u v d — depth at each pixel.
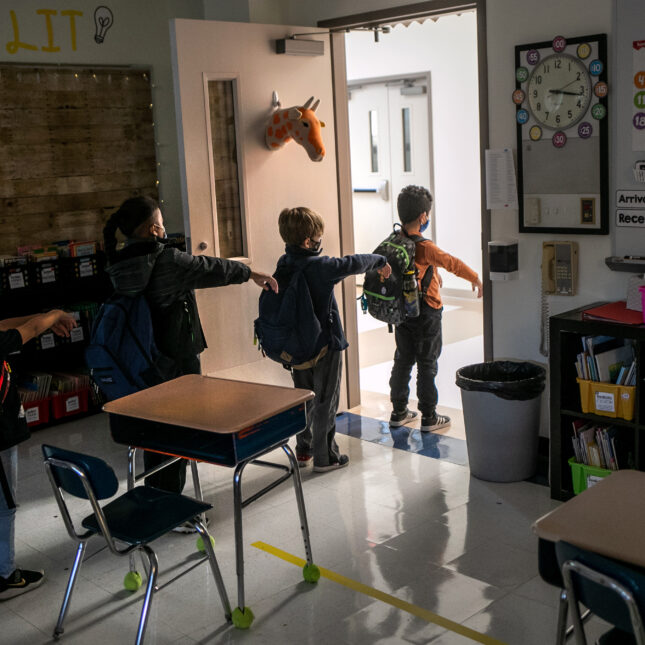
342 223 5.14
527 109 4.08
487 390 3.98
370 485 4.17
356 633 2.91
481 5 4.18
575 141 3.94
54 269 5.21
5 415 3.15
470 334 7.21
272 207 4.71
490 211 4.37
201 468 4.51
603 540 2.05
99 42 5.62
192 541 3.68
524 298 4.31
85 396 5.46
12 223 5.35
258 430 2.91
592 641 2.79
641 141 3.71
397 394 4.98
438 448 4.64
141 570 3.44
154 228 3.54
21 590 3.30
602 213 3.90
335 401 4.30
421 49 8.35
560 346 3.73
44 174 5.45
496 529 3.63
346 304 5.30
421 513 3.82
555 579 2.25
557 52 3.92
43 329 3.22
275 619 3.02
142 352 3.50
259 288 4.68
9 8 5.18
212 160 4.39
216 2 5.19
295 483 3.15
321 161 4.95
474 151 8.14
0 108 5.20
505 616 2.97
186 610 3.12
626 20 3.67
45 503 4.18
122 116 5.79
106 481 2.63
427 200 4.58
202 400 3.09
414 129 8.61
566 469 3.89
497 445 4.05
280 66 4.65
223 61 4.38
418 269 4.64
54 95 5.43
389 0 4.61
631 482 2.39
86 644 2.94
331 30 4.91
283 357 4.08
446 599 3.10
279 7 5.15
